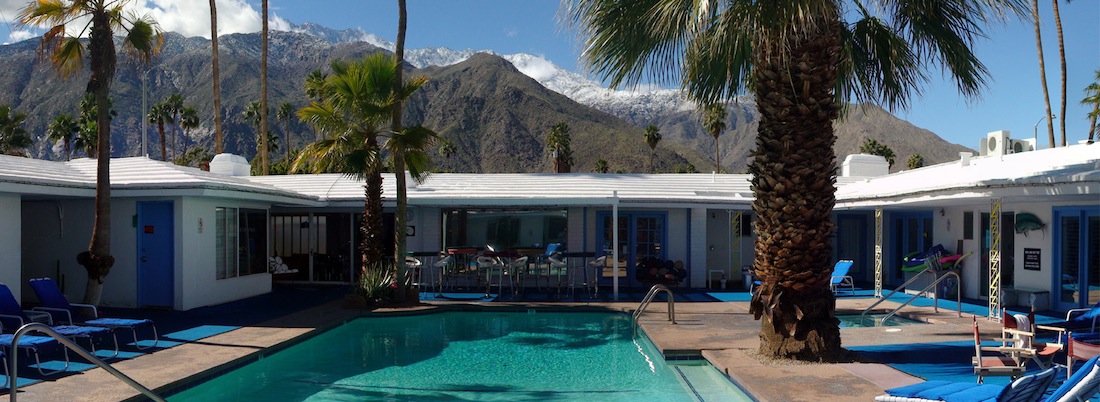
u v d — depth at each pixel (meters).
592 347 11.28
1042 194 10.71
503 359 10.29
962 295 16.23
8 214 11.90
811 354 8.87
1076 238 13.16
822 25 8.41
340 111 15.02
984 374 7.31
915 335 10.78
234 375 9.16
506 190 19.73
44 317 10.09
